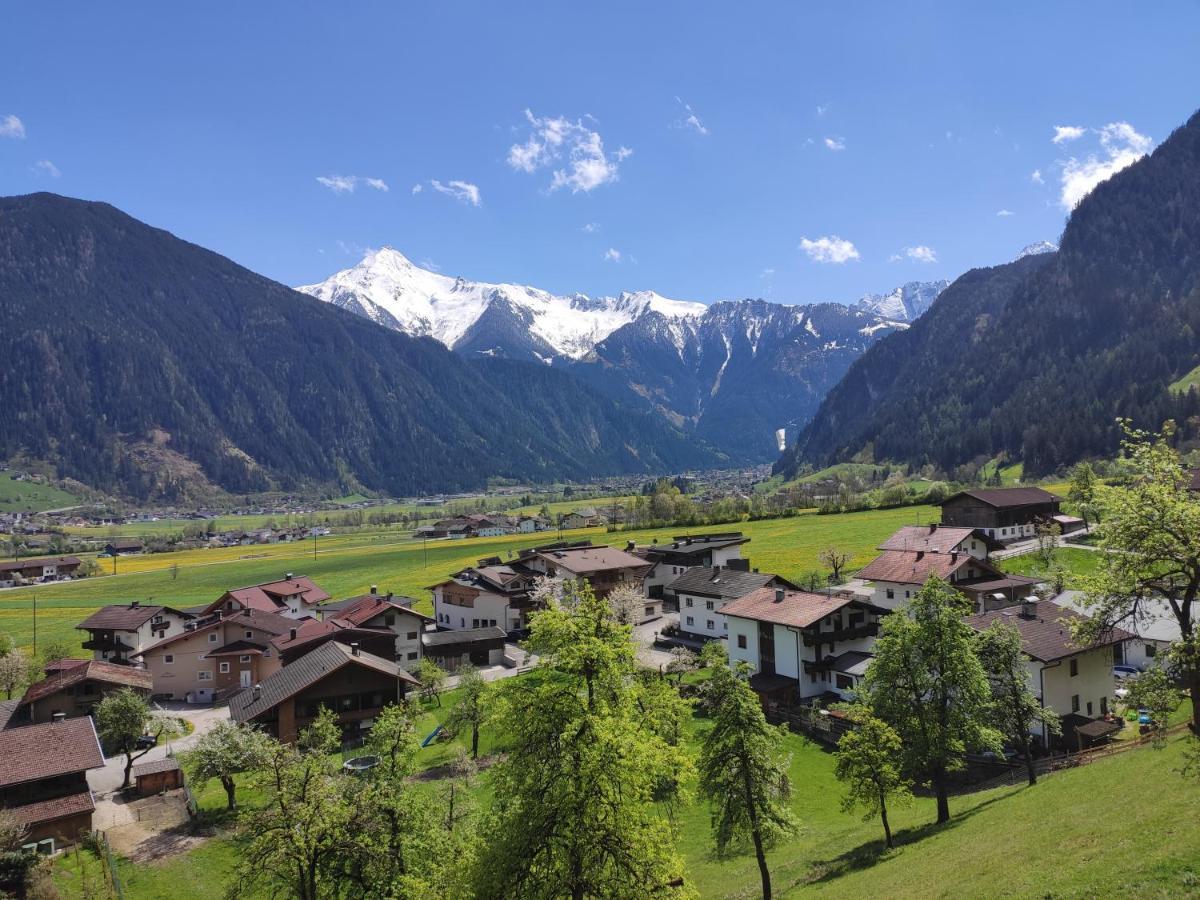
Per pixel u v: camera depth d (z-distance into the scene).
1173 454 31.06
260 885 34.50
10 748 53.41
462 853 30.98
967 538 101.94
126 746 62.53
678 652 85.00
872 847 40.28
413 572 177.12
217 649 92.94
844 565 123.81
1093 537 32.94
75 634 128.62
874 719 41.22
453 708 67.31
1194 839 23.59
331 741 52.75
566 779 25.62
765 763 37.47
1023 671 46.53
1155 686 29.25
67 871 47.22
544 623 28.77
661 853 26.73
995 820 36.28
